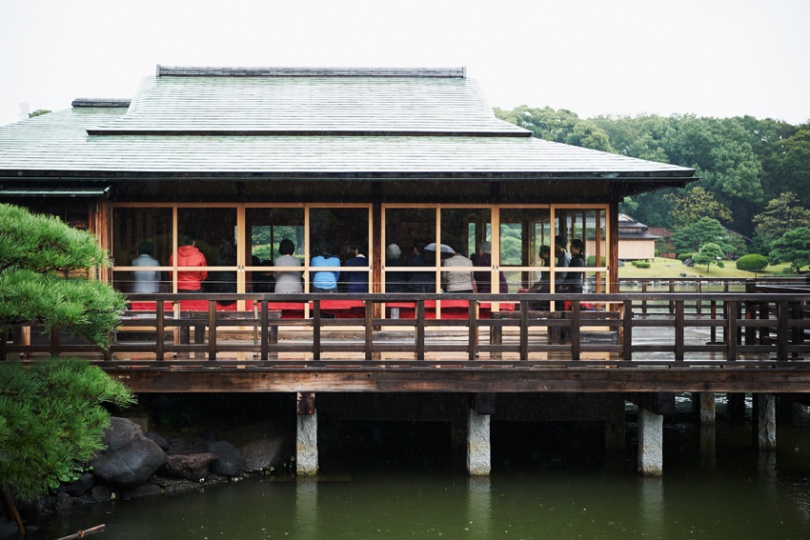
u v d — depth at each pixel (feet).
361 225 40.75
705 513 30.81
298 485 33.42
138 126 44.39
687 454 39.83
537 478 35.24
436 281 40.86
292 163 38.99
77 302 23.90
